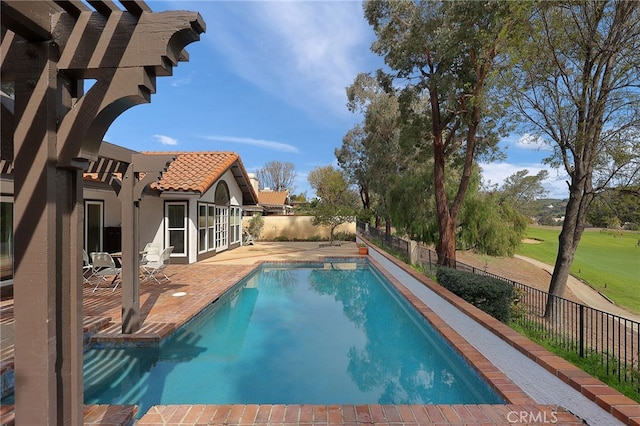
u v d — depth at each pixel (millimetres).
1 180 7172
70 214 1914
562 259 9453
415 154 18516
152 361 5148
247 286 10859
